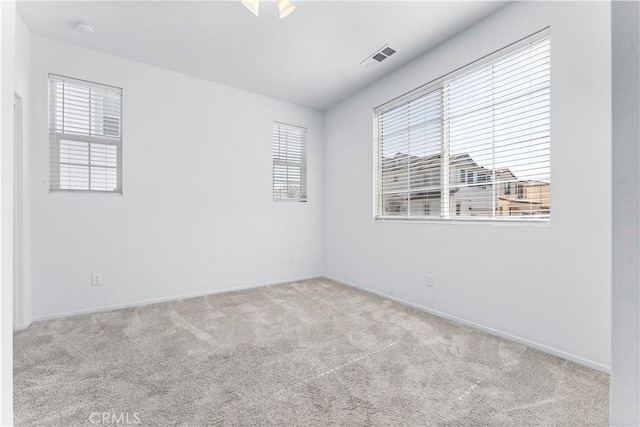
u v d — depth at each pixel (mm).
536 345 2100
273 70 3281
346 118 4102
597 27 1803
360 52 2912
